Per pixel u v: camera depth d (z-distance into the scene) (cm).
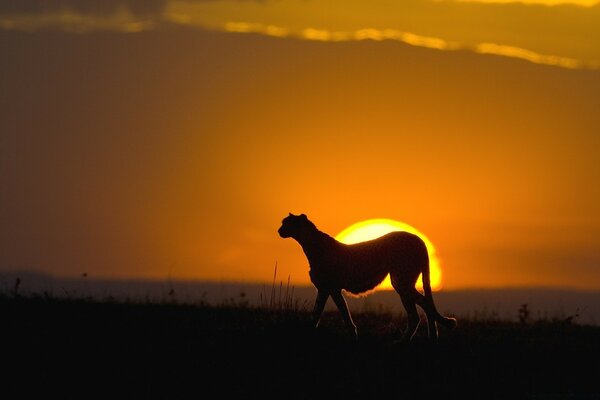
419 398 6078
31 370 6425
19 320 7581
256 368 6562
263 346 7031
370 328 7900
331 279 7281
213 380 6322
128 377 6344
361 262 7262
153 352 6844
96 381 6259
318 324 7700
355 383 6316
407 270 7219
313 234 7344
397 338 7475
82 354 6769
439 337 7531
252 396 6066
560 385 6378
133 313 7975
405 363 6750
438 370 6619
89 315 7844
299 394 6109
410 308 7225
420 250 7269
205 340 7156
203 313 8069
